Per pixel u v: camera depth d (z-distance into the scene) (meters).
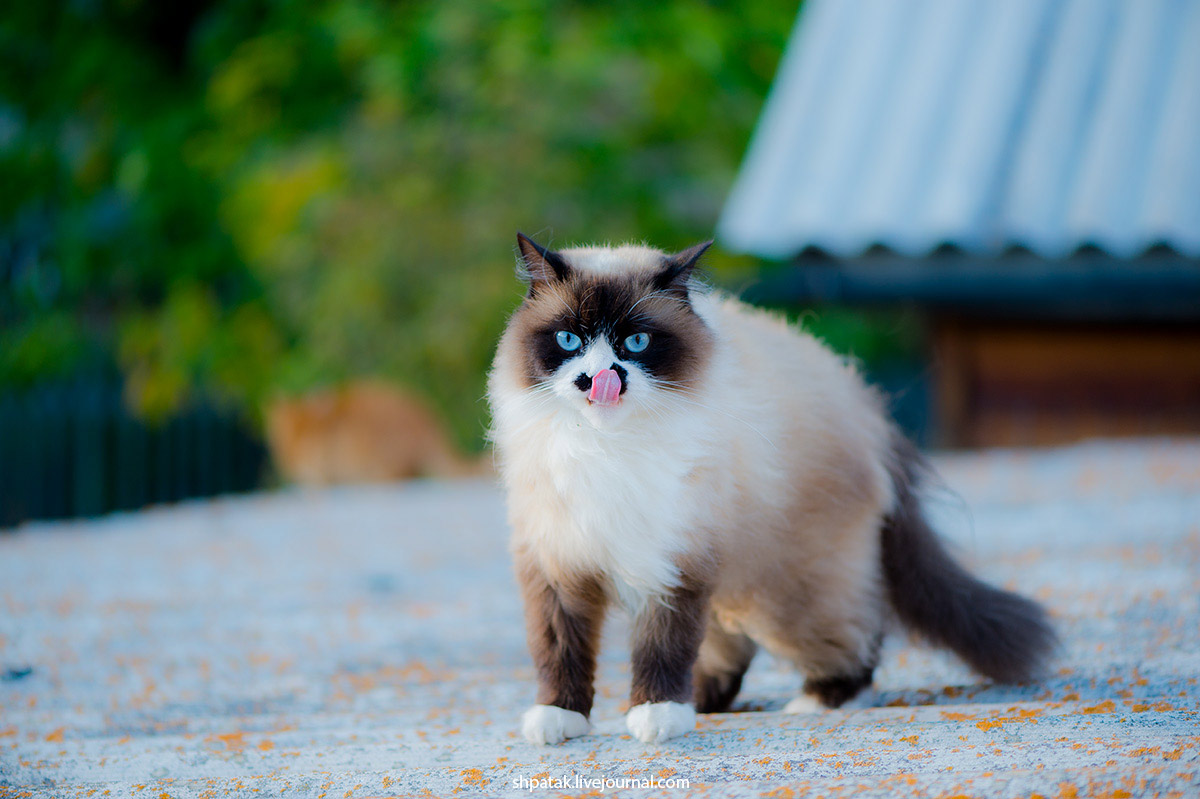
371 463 13.92
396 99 14.50
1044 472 9.15
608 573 3.40
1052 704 3.41
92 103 16.70
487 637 5.56
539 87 14.31
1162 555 5.92
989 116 10.30
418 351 14.48
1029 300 10.13
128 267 16.22
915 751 2.92
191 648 5.48
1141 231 9.02
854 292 10.14
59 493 13.57
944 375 11.28
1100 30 10.75
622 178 15.12
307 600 6.60
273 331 16.14
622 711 4.00
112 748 3.67
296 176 15.22
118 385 15.22
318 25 15.30
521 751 3.26
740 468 3.49
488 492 11.40
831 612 3.83
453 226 14.44
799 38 12.86
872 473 3.94
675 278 3.56
